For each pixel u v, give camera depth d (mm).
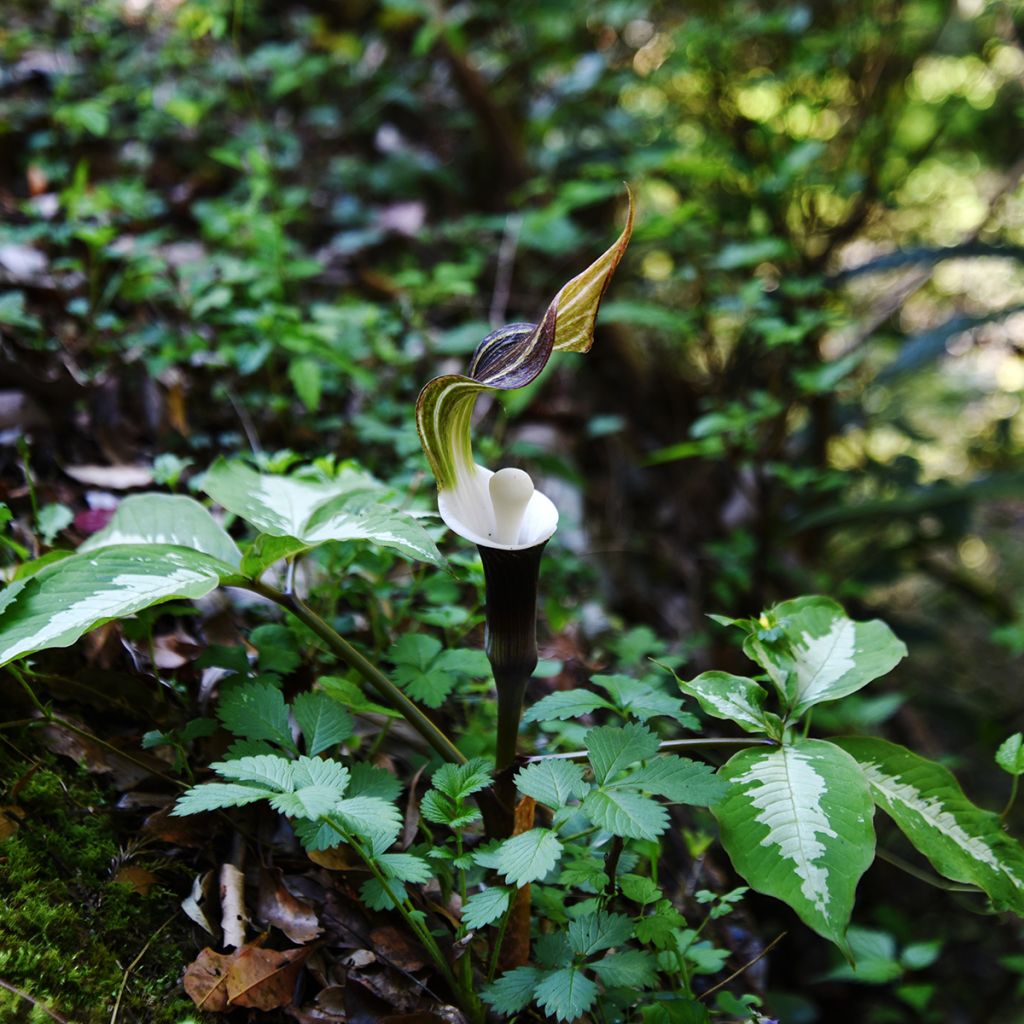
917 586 2734
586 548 1518
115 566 779
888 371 1852
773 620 796
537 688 1062
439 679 833
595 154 2074
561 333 712
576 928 718
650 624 1661
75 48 1764
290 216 1504
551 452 1651
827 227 1890
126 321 1354
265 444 1267
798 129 1936
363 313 1358
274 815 836
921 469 1824
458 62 2098
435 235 1961
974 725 2002
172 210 1691
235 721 768
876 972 1030
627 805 688
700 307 1577
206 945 772
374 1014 759
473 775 737
